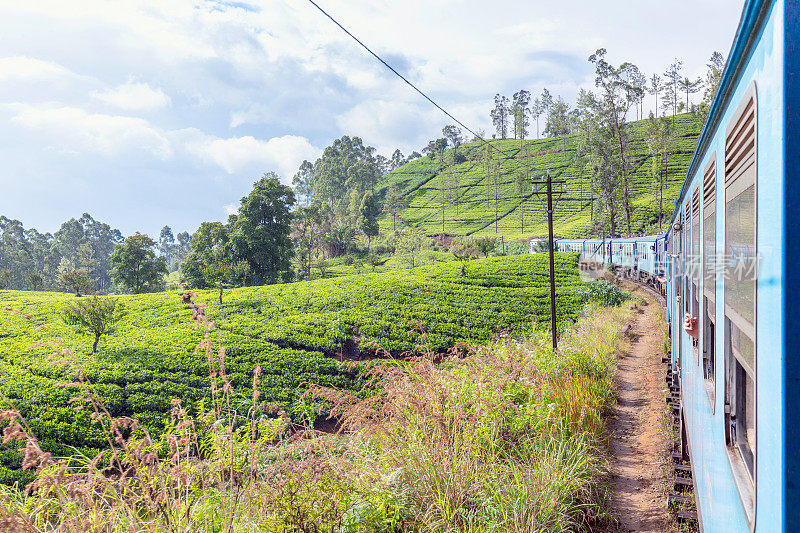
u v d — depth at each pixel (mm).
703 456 3375
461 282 36156
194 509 3605
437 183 127625
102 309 23594
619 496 5496
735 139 2111
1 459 12914
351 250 86125
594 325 14891
